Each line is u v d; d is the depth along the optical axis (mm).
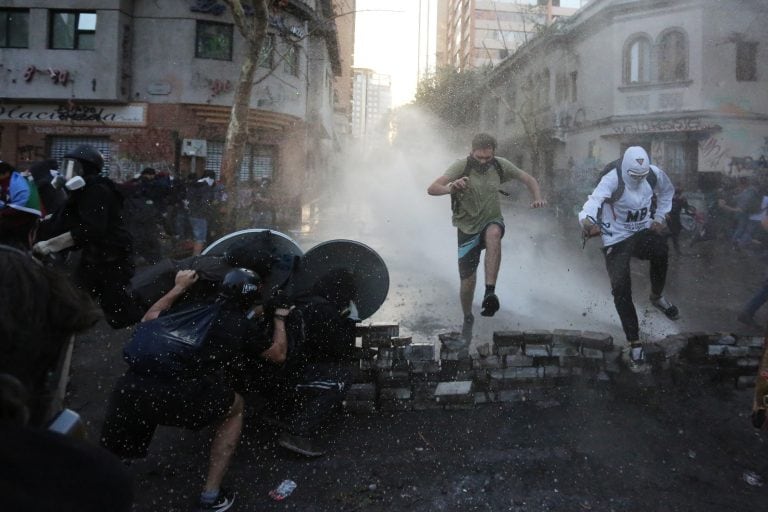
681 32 17984
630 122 19000
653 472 2604
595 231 3607
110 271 3572
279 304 2865
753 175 16062
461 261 4297
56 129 16500
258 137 17422
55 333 885
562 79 22469
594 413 3184
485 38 52938
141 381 2264
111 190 3555
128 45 16328
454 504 2395
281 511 2369
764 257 10148
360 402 3238
